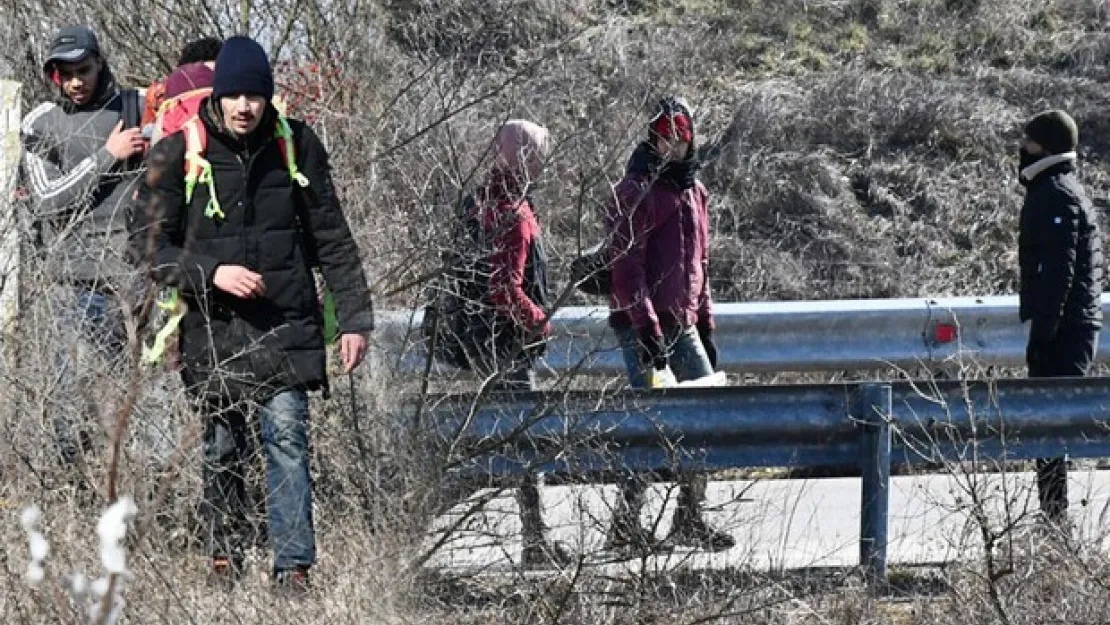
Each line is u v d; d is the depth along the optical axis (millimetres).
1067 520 26359
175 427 22391
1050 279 32438
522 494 25844
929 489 31422
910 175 65938
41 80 33062
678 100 31000
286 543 23281
